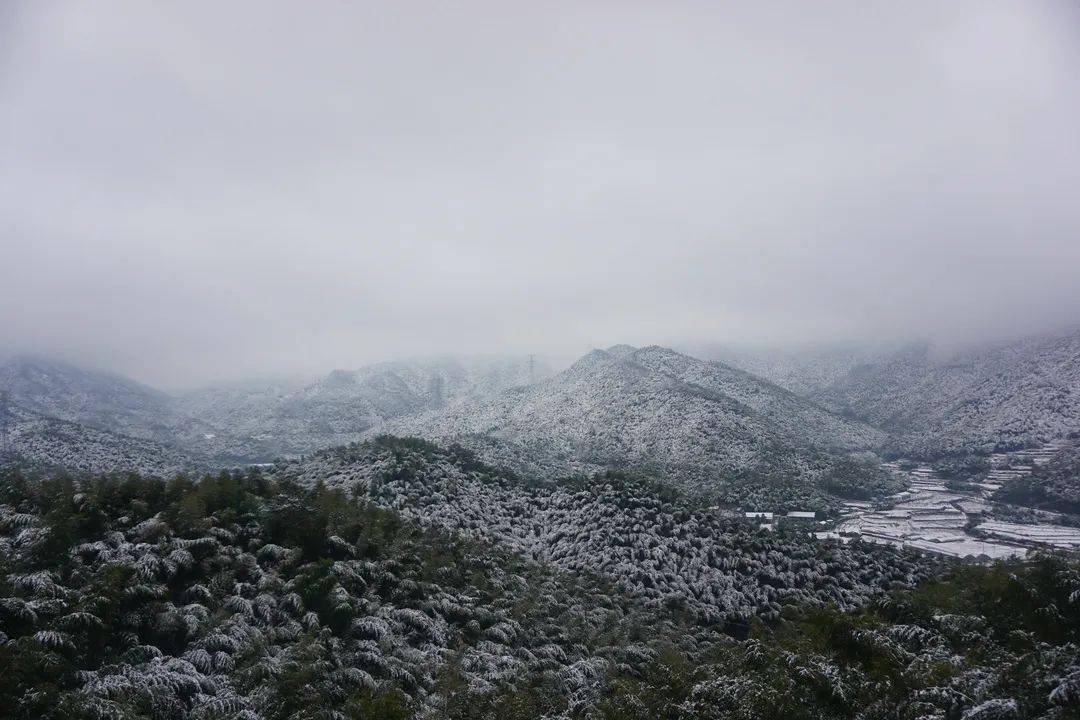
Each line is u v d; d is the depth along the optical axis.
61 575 41.12
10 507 51.38
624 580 70.69
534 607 58.19
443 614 52.28
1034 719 23.62
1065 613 32.41
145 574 42.38
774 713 28.38
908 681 28.58
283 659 38.09
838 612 36.81
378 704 33.38
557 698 38.94
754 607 68.50
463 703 37.28
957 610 37.78
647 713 33.47
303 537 53.72
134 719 29.06
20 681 29.47
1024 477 179.75
